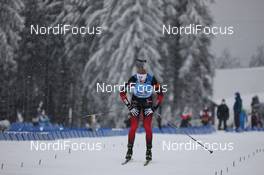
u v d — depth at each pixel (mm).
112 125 95000
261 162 29297
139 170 23875
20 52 105188
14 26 92312
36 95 105375
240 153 35406
